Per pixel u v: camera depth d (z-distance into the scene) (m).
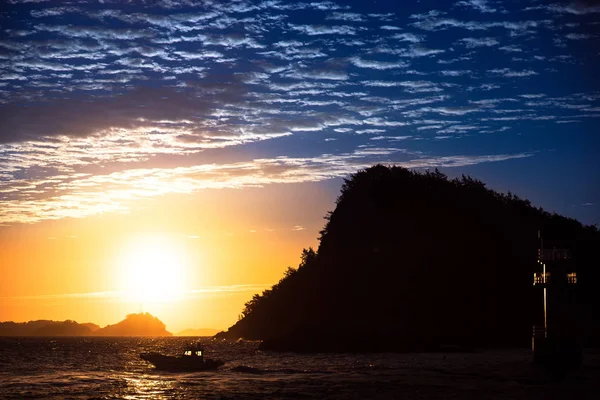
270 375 64.31
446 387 49.06
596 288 88.06
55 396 48.16
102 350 163.12
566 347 53.03
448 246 143.50
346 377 59.16
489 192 161.25
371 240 153.88
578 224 144.38
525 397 42.62
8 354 133.00
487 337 119.62
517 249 138.12
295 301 159.88
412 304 133.25
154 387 53.78
